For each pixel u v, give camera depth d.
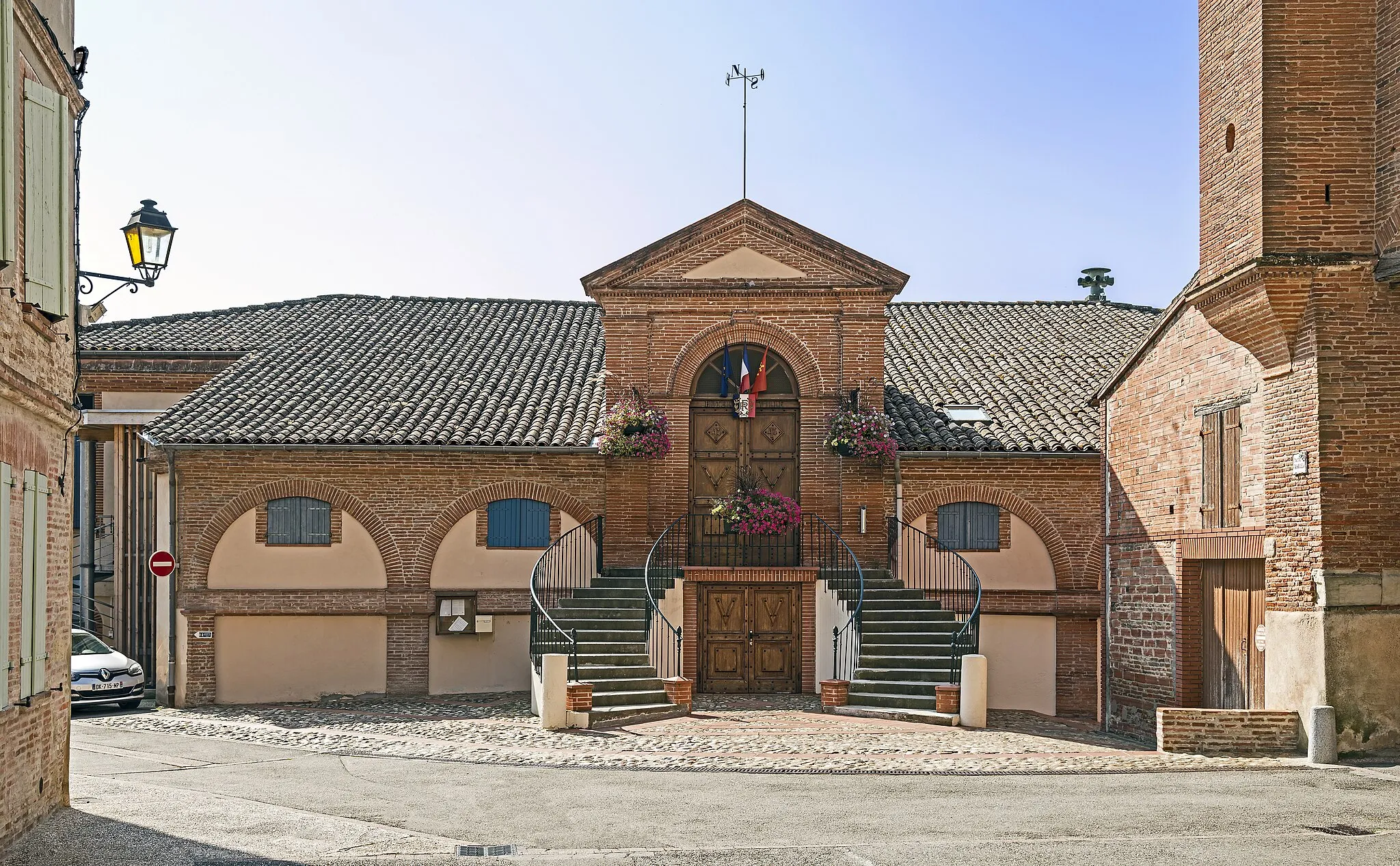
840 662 21.03
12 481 10.40
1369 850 10.02
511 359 28.00
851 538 23.09
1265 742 14.95
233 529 23.44
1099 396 21.20
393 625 23.64
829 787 13.29
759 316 23.48
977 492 23.78
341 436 23.34
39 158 11.09
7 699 10.23
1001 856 9.93
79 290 13.09
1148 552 19.19
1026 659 23.64
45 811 11.55
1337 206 14.84
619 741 16.83
